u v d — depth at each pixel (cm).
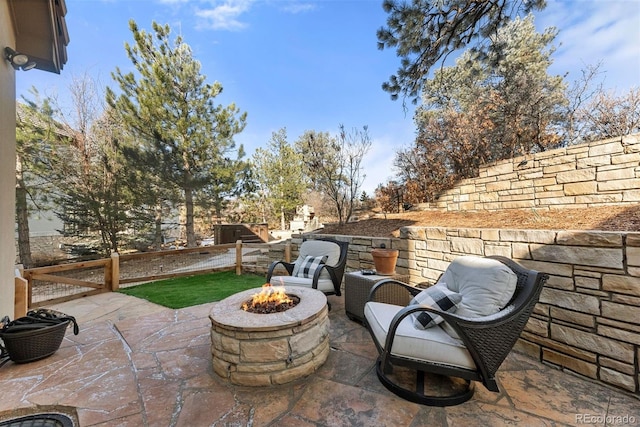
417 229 391
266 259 670
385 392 205
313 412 185
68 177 845
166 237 1288
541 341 245
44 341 262
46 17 330
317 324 240
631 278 194
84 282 517
